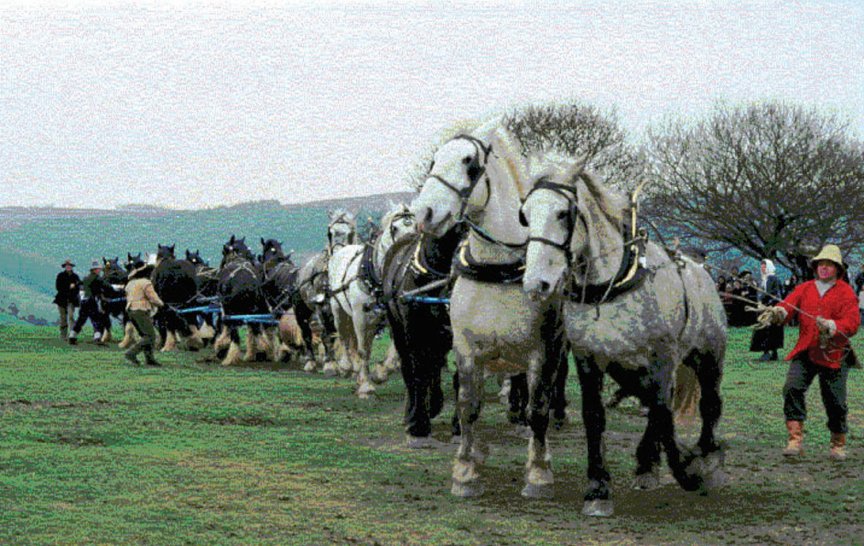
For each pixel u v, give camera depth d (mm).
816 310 10656
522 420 11797
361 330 15336
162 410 13695
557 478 9500
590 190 7875
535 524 7777
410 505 8383
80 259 134625
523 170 9070
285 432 12062
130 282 21016
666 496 8750
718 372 9297
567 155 7988
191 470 9609
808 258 50906
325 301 18328
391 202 14016
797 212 49875
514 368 9047
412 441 11180
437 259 10727
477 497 8695
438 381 12164
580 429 12273
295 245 144375
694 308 8664
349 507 8281
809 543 7320
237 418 13133
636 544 7258
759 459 10625
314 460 10258
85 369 19953
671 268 8367
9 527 7402
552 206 7602
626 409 14109
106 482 9000
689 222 51906
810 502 8594
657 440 8633
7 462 9797
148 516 7816
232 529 7504
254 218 158875
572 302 8008
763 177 49938
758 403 15211
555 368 8742
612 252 7898
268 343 22359
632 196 8289
